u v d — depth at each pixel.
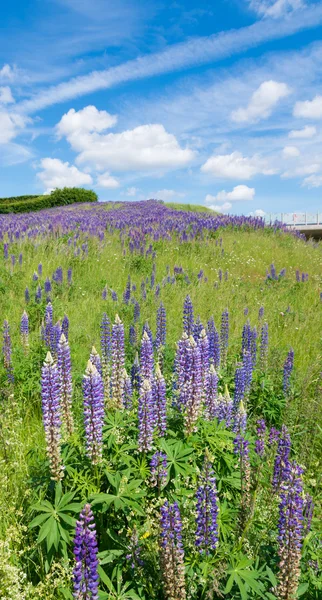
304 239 24.69
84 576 2.54
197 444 4.23
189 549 3.22
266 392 6.67
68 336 8.61
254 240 21.38
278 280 15.88
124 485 3.41
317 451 5.58
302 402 6.30
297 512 2.97
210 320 7.41
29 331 9.72
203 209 46.56
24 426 5.65
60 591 3.10
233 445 4.23
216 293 13.38
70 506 3.30
